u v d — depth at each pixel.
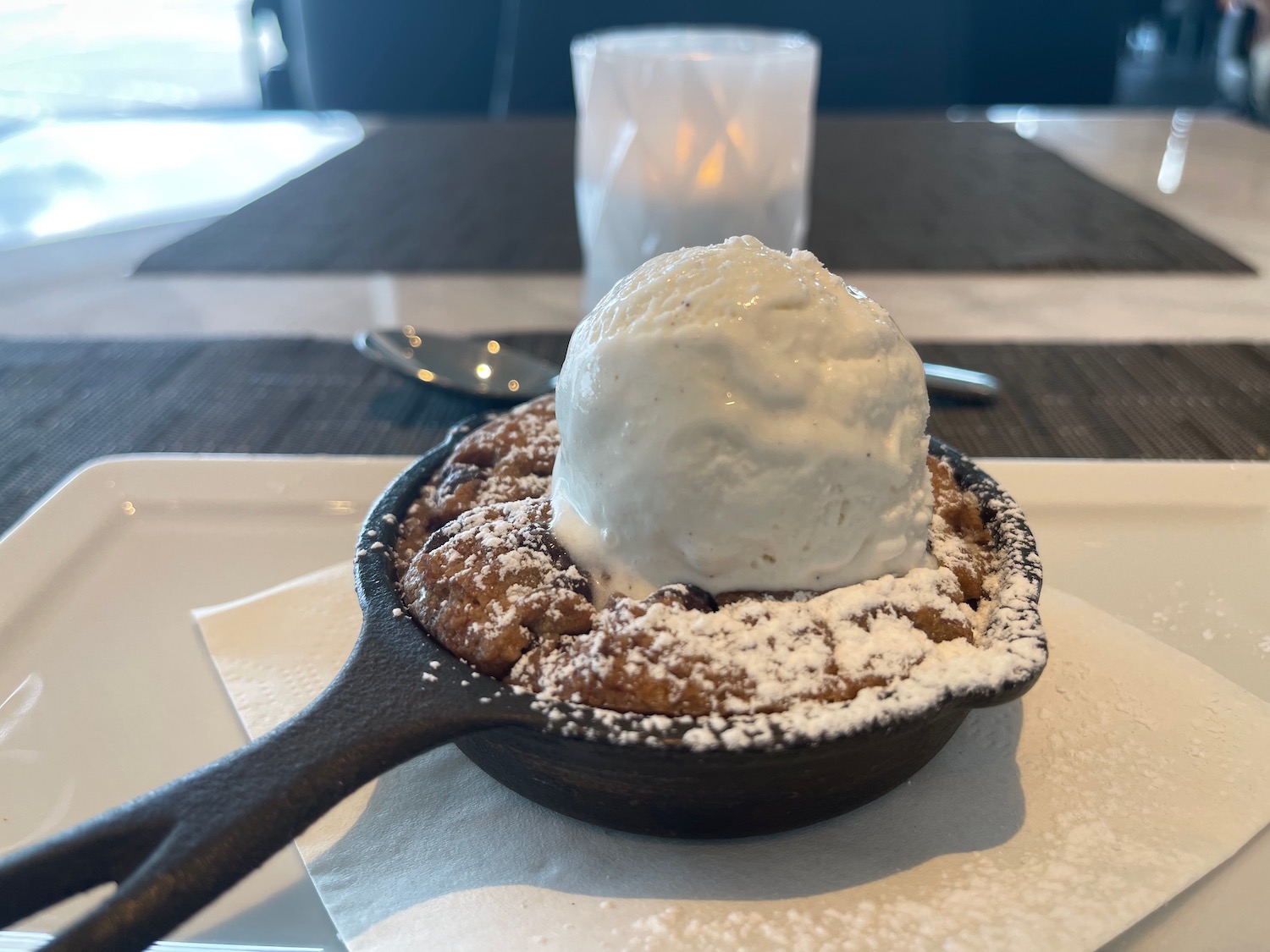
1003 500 0.17
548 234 0.42
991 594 0.16
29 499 0.24
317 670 0.18
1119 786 0.15
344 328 0.34
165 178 0.53
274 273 0.39
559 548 0.16
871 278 0.38
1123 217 0.43
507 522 0.16
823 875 0.14
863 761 0.13
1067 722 0.17
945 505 0.17
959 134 0.58
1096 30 0.69
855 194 0.47
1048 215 0.43
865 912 0.13
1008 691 0.13
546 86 0.67
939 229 0.42
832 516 0.15
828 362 0.15
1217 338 0.32
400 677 0.14
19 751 0.17
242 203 0.48
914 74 0.69
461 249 0.41
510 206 0.46
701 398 0.14
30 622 0.20
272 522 0.23
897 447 0.15
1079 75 0.70
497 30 0.74
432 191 0.48
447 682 0.13
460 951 0.13
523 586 0.15
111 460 0.24
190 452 0.26
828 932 0.13
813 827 0.15
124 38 1.36
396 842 0.15
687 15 0.66
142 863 0.11
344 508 0.23
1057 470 0.23
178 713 0.18
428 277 0.38
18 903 0.11
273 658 0.18
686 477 0.14
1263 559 0.21
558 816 0.15
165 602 0.20
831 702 0.13
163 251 0.41
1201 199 0.46
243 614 0.19
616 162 0.32
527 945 0.13
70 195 0.50
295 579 0.21
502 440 0.19
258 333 0.34
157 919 0.11
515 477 0.18
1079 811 0.15
